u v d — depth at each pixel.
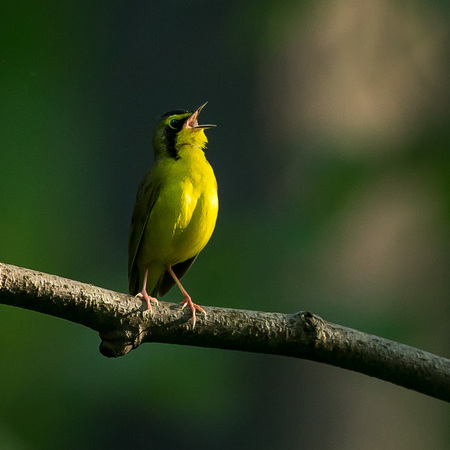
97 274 16.39
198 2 14.96
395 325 13.24
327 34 13.88
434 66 13.07
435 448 13.82
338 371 13.65
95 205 16.69
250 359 14.02
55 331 15.85
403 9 13.34
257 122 14.30
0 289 6.54
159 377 14.35
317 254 13.09
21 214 17.28
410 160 11.57
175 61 15.09
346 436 13.50
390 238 13.32
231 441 13.95
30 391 15.50
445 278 13.52
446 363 7.15
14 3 17.56
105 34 16.34
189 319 7.04
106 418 15.12
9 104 17.67
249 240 13.84
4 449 14.91
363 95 13.80
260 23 12.80
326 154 11.93
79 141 17.12
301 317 7.09
